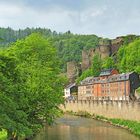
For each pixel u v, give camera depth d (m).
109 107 144.00
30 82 53.31
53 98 59.88
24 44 61.47
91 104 165.62
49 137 85.00
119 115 133.12
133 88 174.88
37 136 83.62
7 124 30.66
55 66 68.94
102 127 113.62
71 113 186.25
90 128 109.69
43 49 65.50
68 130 102.69
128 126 112.25
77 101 183.50
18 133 32.41
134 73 176.50
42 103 56.12
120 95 182.38
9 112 32.28
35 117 55.41
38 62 62.16
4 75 33.31
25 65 57.81
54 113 60.72
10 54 35.62
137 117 117.25
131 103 122.25
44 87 56.03
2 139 50.56
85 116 166.25
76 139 83.81
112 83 192.25
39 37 66.00
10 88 33.00
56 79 66.62
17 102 34.41
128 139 84.19
